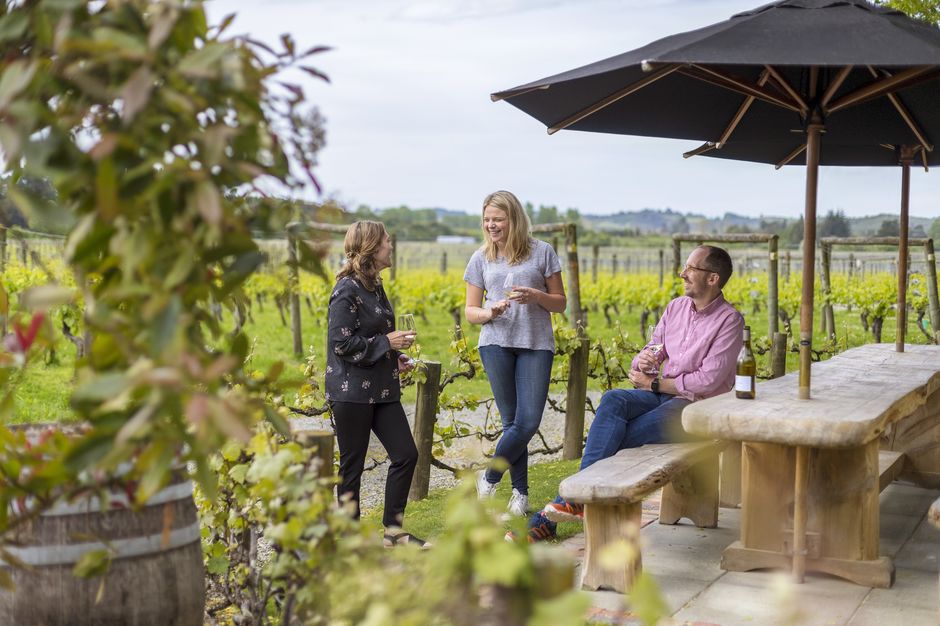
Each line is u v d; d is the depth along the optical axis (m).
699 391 4.66
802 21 3.47
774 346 7.86
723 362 4.66
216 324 1.86
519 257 5.05
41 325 2.06
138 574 2.47
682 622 3.44
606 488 3.62
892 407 3.84
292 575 2.41
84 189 1.80
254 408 1.95
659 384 4.76
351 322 4.31
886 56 3.09
